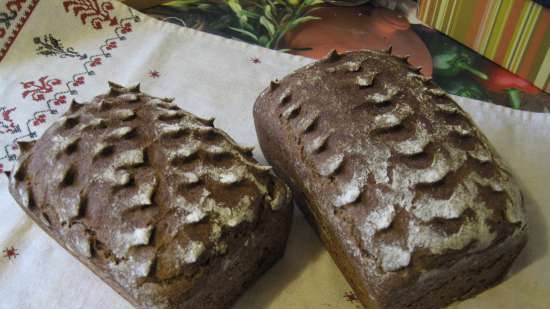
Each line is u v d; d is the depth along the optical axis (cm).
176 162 37
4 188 47
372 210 36
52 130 40
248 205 37
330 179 38
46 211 38
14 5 59
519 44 53
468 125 39
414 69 43
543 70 53
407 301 38
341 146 38
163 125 39
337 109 40
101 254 36
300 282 42
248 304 41
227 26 62
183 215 36
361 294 40
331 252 42
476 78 55
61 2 60
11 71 57
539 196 45
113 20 61
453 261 36
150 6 64
